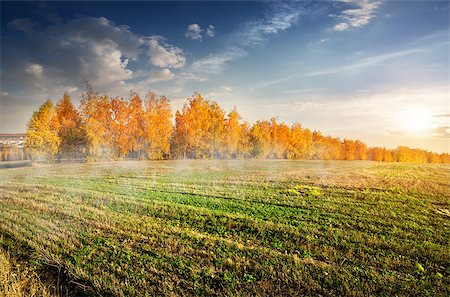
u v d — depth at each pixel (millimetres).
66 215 12602
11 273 7531
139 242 9453
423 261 8031
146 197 15516
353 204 13383
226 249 8789
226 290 6781
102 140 40438
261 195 15352
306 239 9406
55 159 39156
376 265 7781
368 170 27453
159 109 42594
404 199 14227
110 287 6949
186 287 6938
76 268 7863
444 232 10000
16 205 14594
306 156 55719
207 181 20484
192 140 43969
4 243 9703
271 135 53469
